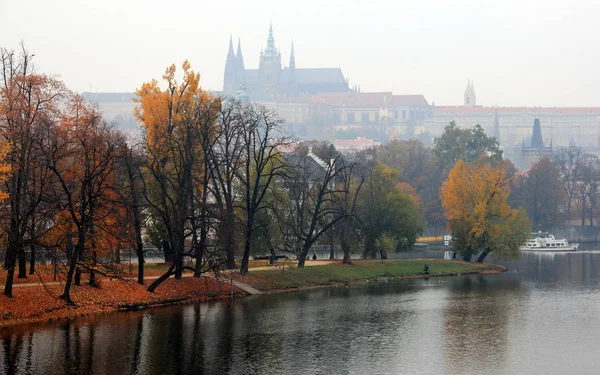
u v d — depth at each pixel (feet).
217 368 231.50
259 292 367.66
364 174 539.70
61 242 286.05
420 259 526.57
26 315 274.16
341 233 460.14
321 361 241.76
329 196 468.75
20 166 266.77
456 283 432.66
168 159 348.18
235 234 373.20
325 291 386.32
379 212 485.15
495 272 502.79
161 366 231.09
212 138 361.51
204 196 334.44
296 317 310.24
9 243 276.82
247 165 367.25
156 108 345.92
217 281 353.51
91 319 284.00
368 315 318.86
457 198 522.47
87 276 326.03
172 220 341.41
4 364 225.97
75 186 308.60
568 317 317.42
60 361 230.89
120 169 321.52
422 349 258.98
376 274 447.42
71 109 310.65
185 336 267.80
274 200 425.69
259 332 279.90
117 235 299.38
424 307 340.39
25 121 271.69
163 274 351.05
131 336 262.47
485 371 233.96
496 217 532.73
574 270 517.96
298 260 447.42
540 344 267.80
